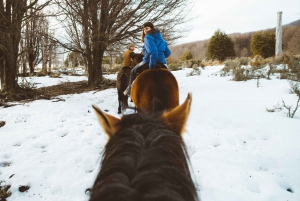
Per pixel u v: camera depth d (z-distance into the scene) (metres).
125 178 0.70
